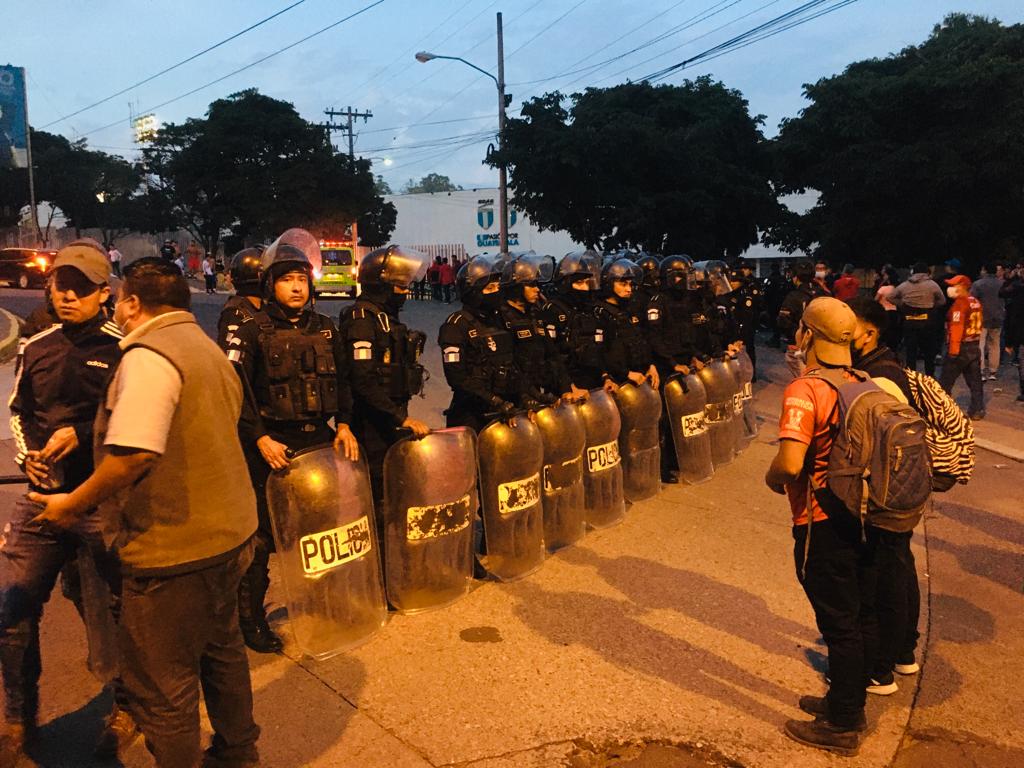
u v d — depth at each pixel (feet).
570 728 11.35
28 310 68.80
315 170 141.38
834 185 76.13
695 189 77.30
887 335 38.42
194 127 156.25
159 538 8.14
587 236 82.17
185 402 8.13
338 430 13.07
